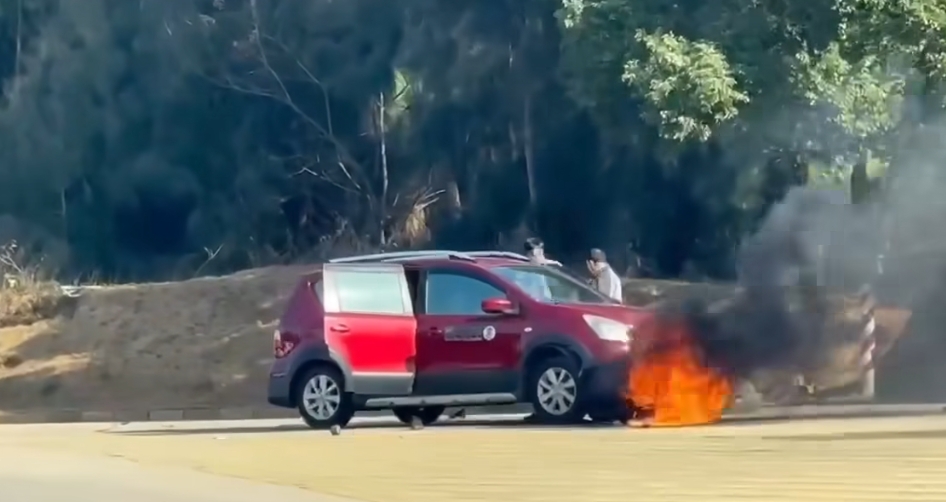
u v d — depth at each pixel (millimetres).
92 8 154375
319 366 72250
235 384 111000
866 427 63406
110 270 152875
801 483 44781
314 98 148500
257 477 50594
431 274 71938
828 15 80312
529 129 136500
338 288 72688
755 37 82312
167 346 117125
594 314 68500
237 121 152000
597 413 68562
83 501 45469
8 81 163125
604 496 43688
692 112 81750
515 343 69250
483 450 56625
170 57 151125
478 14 139500
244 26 147500
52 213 154875
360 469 51906
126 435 72875
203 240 152125
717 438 58625
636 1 84688
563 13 86500
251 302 120062
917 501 40906
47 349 120688
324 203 149875
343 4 145250
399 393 71250
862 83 82812
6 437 73375
